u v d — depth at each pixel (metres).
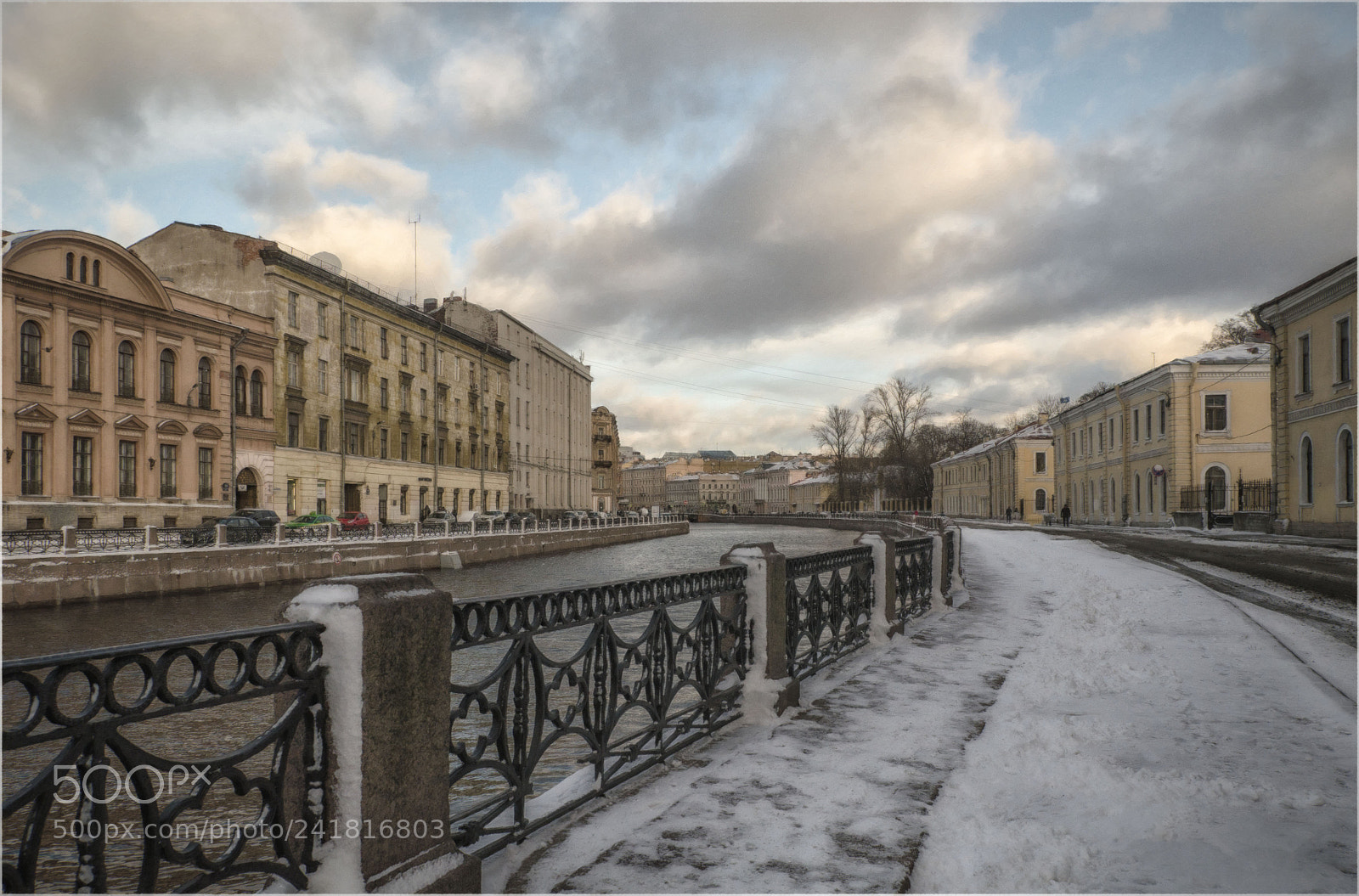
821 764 4.13
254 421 35.38
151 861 1.91
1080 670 6.24
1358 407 22.39
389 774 2.43
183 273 37.25
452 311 62.03
